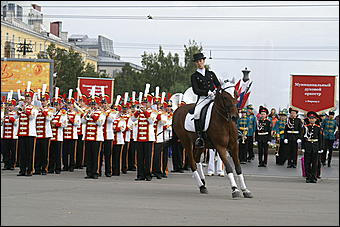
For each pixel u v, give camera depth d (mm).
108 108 18969
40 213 10984
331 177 20438
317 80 27594
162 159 19109
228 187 15883
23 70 31125
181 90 53062
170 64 55656
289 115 25422
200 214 10984
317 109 27609
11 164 21094
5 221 10156
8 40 54594
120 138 19484
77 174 19531
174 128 15359
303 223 10180
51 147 19859
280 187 16109
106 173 18891
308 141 17766
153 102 18047
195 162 14711
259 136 24641
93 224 9898
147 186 15812
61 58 47656
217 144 13680
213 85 14523
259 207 11984
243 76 26531
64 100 20844
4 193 13891
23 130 18781
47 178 17891
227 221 10266
